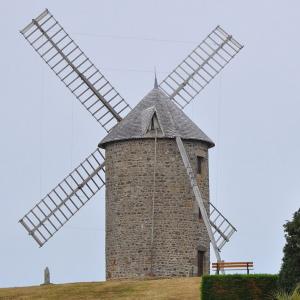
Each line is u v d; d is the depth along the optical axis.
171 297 115.12
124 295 117.56
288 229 108.81
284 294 103.06
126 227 133.25
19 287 126.69
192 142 135.12
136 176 133.38
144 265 131.88
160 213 132.38
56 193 141.25
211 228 130.62
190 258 132.50
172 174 133.00
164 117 135.38
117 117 142.38
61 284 126.56
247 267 121.88
